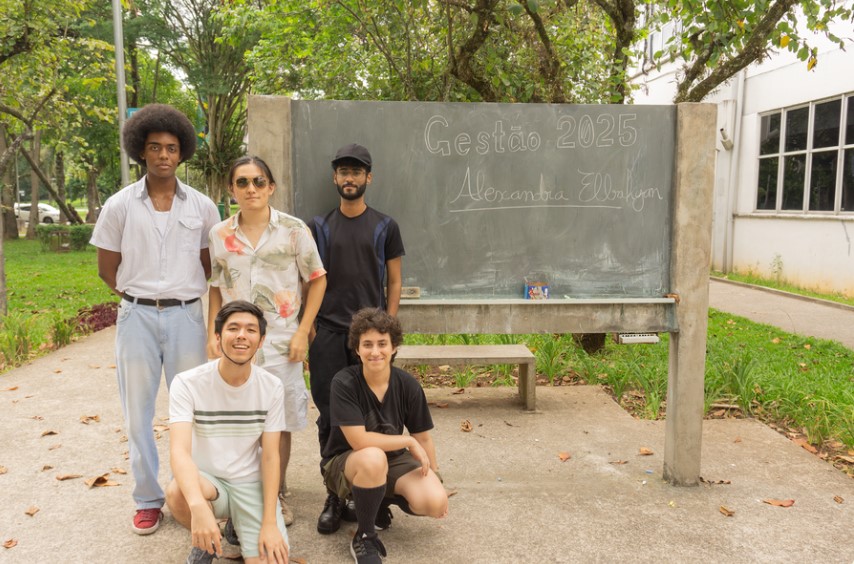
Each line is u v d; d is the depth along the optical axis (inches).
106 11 800.3
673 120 153.2
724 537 131.3
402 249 141.7
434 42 301.6
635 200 154.4
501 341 292.0
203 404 114.7
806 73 474.0
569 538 130.5
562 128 151.9
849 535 132.6
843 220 439.8
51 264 629.6
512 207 152.9
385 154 149.3
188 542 129.0
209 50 932.0
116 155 999.6
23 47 406.0
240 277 127.8
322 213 148.4
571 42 284.0
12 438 185.9
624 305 152.2
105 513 141.0
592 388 240.4
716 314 378.0
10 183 994.1
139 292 129.0
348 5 299.4
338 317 138.5
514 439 188.4
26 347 278.5
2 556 123.3
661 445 183.8
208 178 1035.3
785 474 163.3
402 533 132.4
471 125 150.4
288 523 135.0
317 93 370.6
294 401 132.0
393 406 126.2
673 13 271.0
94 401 220.4
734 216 566.3
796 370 253.6
